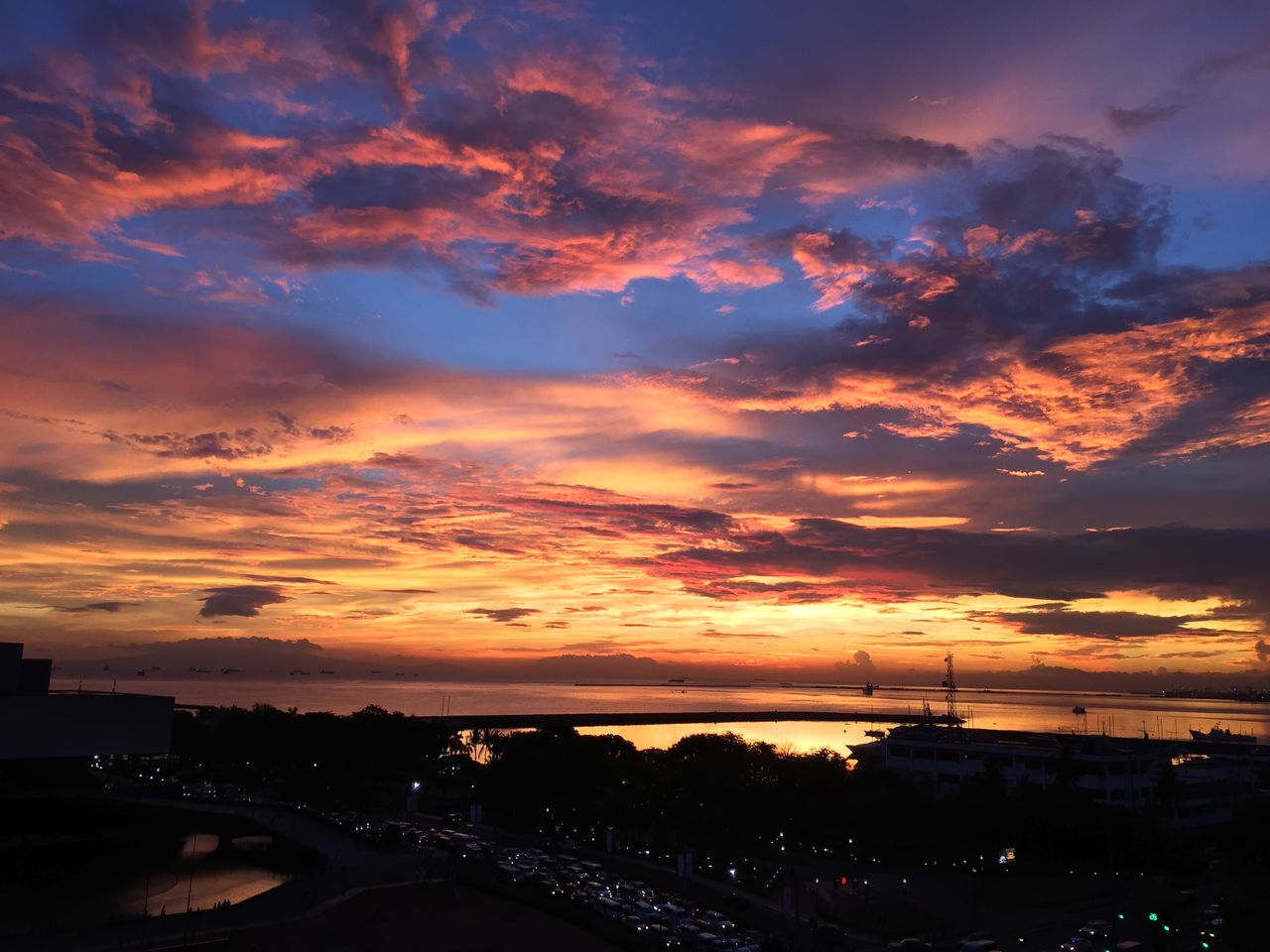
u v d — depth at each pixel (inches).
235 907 5027.1
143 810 7608.3
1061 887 5816.9
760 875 6294.3
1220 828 7199.8
